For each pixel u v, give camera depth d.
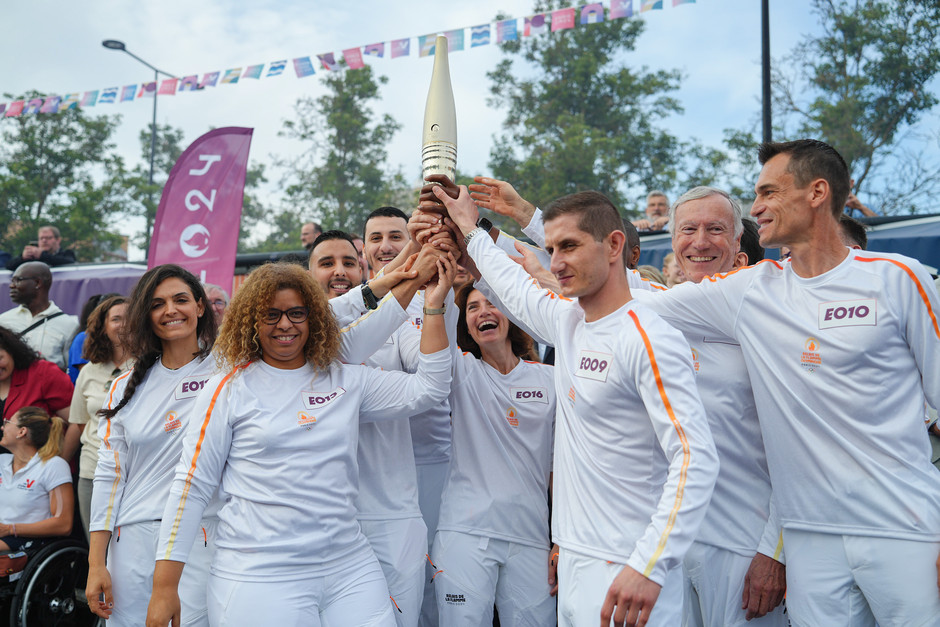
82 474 4.29
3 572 4.13
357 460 2.84
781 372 2.28
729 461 2.49
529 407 3.08
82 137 25.34
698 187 2.89
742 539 2.47
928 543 2.08
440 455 3.41
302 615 2.31
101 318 4.45
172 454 2.85
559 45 22.69
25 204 24.03
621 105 22.42
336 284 3.50
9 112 7.20
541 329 2.46
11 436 4.41
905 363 2.14
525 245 3.00
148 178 25.19
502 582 3.00
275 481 2.37
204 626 2.65
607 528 2.06
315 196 23.06
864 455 2.13
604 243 2.13
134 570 2.80
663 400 1.94
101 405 4.29
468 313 3.21
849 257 2.23
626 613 1.83
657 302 2.54
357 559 2.49
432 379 2.71
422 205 2.81
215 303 4.99
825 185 2.20
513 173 21.31
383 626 2.40
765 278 2.35
